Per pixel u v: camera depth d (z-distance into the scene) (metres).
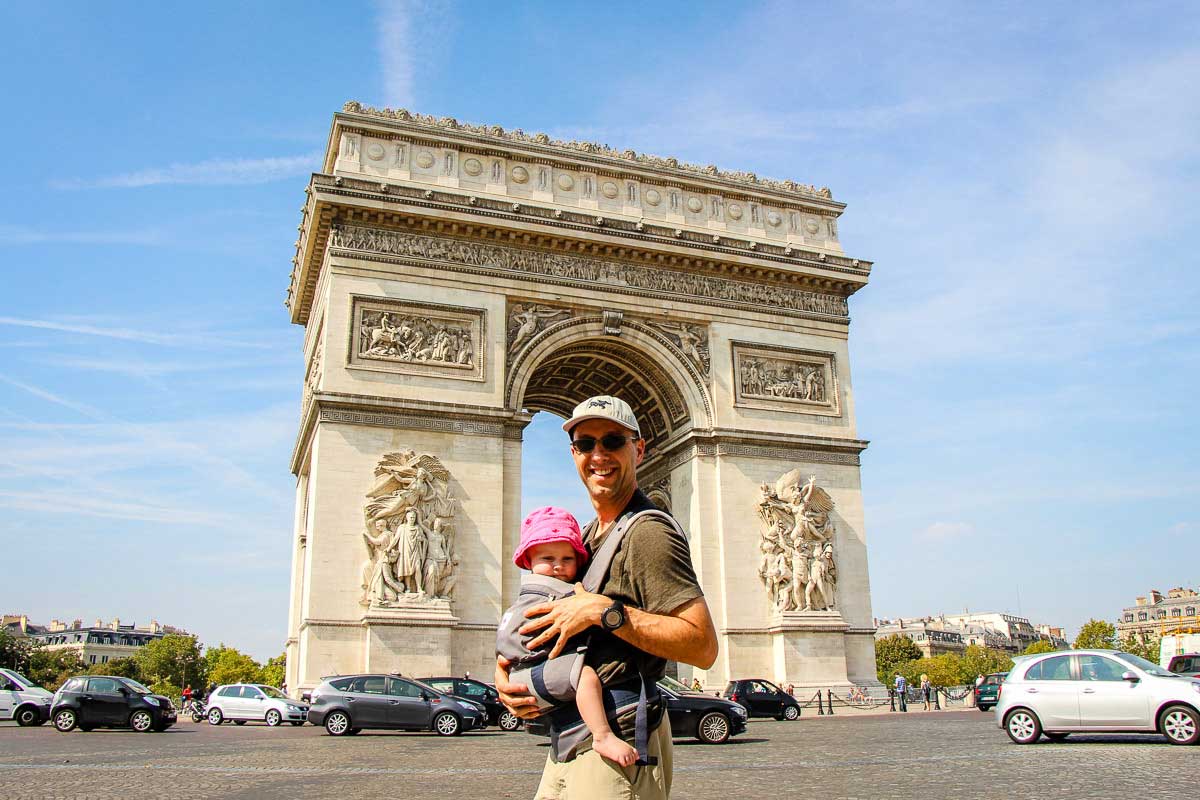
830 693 70.94
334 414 65.38
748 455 76.38
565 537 8.09
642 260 77.50
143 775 29.45
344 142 71.56
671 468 80.75
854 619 76.06
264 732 56.78
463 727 52.44
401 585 63.53
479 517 67.06
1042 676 37.88
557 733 7.41
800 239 84.31
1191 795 21.38
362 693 52.72
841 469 79.25
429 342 69.50
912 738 44.16
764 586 74.06
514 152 76.00
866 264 83.94
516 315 73.19
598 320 75.69
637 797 7.18
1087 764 28.69
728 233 81.94
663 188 80.88
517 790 25.59
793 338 81.12
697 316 78.31
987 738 42.22
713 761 34.03
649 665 7.51
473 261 72.31
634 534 7.67
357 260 68.88
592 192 78.31
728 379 77.88
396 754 38.75
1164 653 64.25
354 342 67.31
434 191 70.69
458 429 68.19
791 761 33.44
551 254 74.94
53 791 24.86
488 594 65.94
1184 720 34.66
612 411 8.38
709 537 74.12
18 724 63.84
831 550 75.62
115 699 57.75
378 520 64.31
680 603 7.31
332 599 62.50
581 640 7.40
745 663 71.69
